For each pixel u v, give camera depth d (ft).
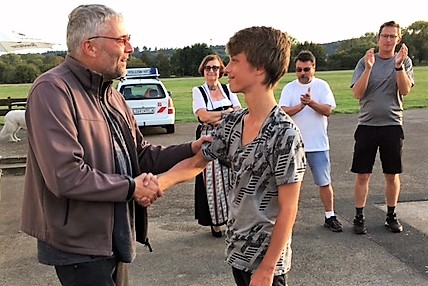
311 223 18.25
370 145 16.70
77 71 7.52
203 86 16.07
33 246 16.75
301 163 7.20
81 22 7.42
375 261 14.70
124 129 8.14
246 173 7.40
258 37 7.20
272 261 7.23
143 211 8.28
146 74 47.65
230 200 7.78
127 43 7.72
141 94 45.24
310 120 17.01
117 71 7.68
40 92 7.12
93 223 7.39
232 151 7.66
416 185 23.72
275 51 7.18
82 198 7.04
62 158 6.90
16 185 26.22
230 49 7.41
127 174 7.96
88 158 7.34
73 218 7.35
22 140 43.70
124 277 8.57
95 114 7.54
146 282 13.66
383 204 20.49
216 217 16.30
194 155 8.68
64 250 7.44
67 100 7.18
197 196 16.66
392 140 16.55
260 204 7.38
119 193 7.21
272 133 7.19
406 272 13.92
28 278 14.17
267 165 7.24
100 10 7.52
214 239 16.89
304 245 16.05
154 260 15.16
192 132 46.78
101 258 7.61
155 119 45.03
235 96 16.42
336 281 13.44
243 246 7.53
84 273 7.54
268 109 7.35
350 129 45.19
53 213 7.39
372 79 16.51
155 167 8.93
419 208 19.85
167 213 20.27
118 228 7.68
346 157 31.86
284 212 7.18
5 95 99.55
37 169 7.42
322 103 16.98
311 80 17.20
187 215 19.93
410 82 16.33
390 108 16.51
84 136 7.31
